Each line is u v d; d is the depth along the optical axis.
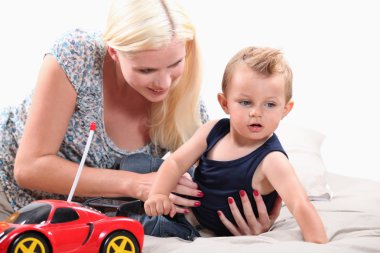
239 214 1.96
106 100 2.24
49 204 1.61
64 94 2.10
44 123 2.09
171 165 2.03
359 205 2.30
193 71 2.21
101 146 2.24
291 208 1.86
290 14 3.60
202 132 2.08
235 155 1.98
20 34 3.62
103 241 1.59
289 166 1.91
